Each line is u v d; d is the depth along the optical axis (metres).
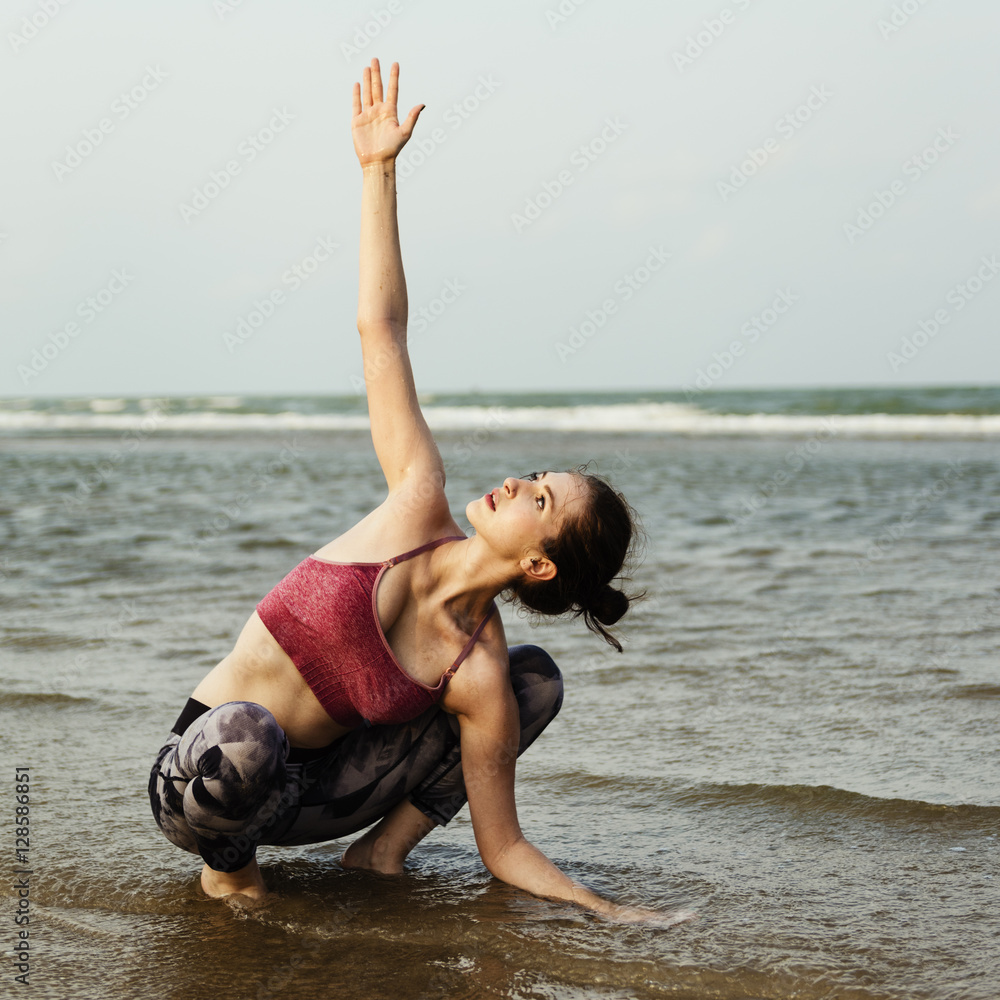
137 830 2.84
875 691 4.12
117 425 36.50
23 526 9.24
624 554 2.35
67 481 14.12
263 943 2.20
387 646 2.20
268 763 2.06
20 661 4.62
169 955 2.14
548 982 2.02
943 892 2.42
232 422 36.69
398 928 2.25
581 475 2.32
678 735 3.67
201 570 6.95
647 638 5.16
